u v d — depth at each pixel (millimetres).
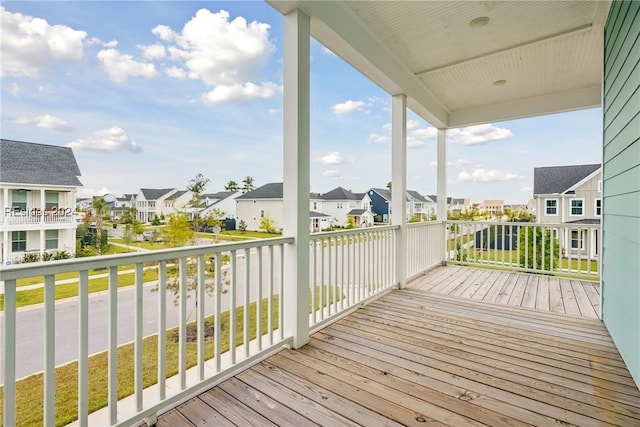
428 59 3764
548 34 3248
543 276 4863
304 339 2484
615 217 2514
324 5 2574
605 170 2881
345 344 2494
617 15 2414
